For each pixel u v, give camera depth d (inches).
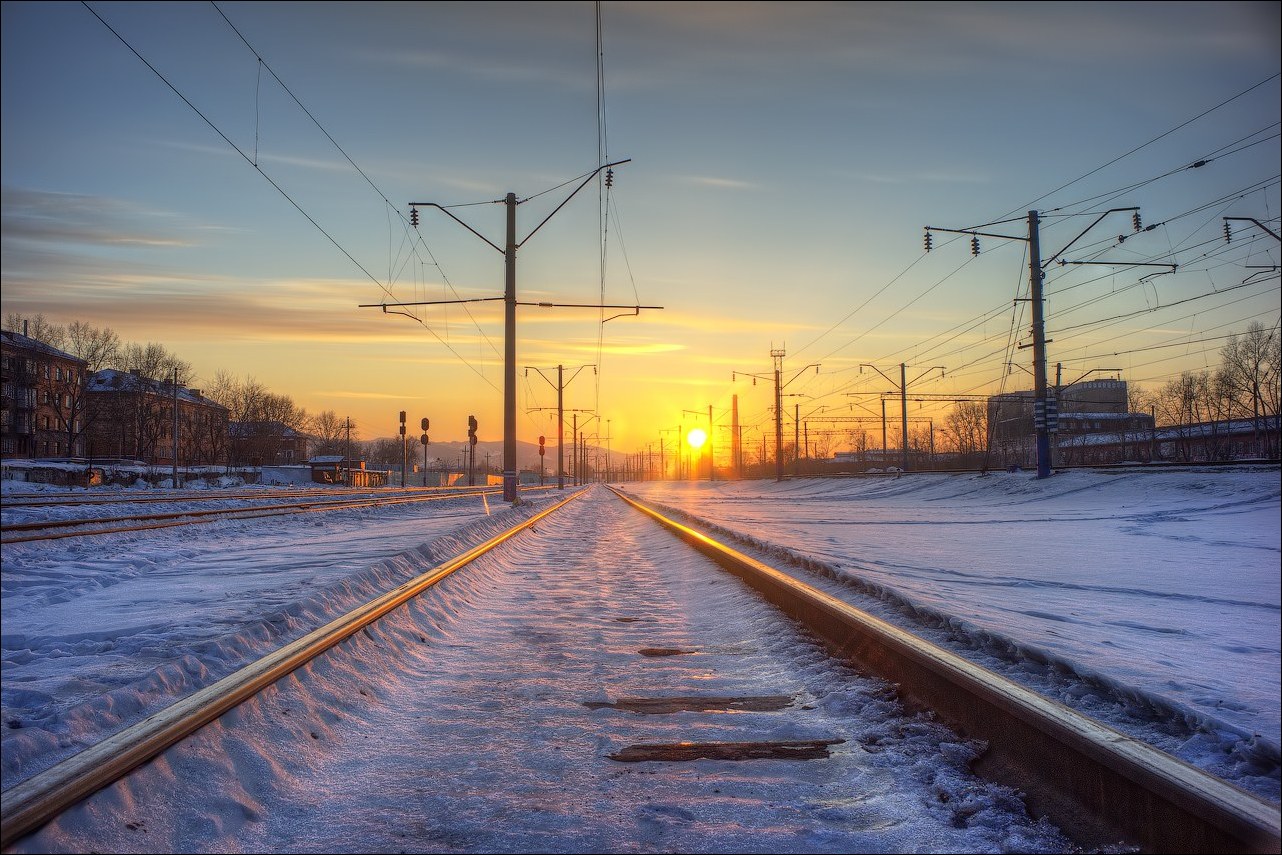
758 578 394.6
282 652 215.0
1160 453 2908.5
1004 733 164.1
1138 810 124.5
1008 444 3752.5
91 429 3412.9
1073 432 3587.6
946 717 188.5
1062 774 143.6
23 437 3070.9
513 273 1146.7
